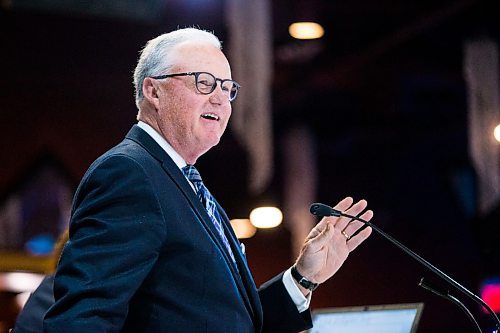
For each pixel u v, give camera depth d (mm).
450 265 26438
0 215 23906
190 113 6988
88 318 5938
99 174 6488
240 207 26609
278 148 27203
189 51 7102
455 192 26828
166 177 6727
